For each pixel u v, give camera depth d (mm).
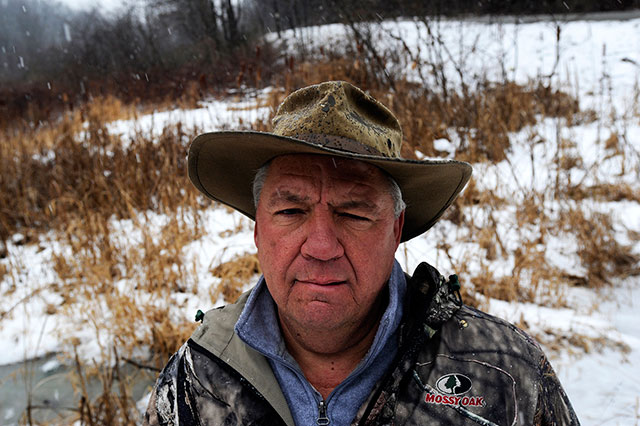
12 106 10695
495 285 3420
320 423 952
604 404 2455
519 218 4250
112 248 3943
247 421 959
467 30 11094
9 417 2590
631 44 11945
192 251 4051
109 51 17922
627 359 2738
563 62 11336
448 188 1113
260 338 992
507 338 1001
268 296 1055
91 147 5836
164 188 4797
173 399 1028
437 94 6555
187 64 15750
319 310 904
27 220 4758
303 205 928
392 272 1024
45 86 13922
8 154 5789
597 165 4926
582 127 6445
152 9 20078
